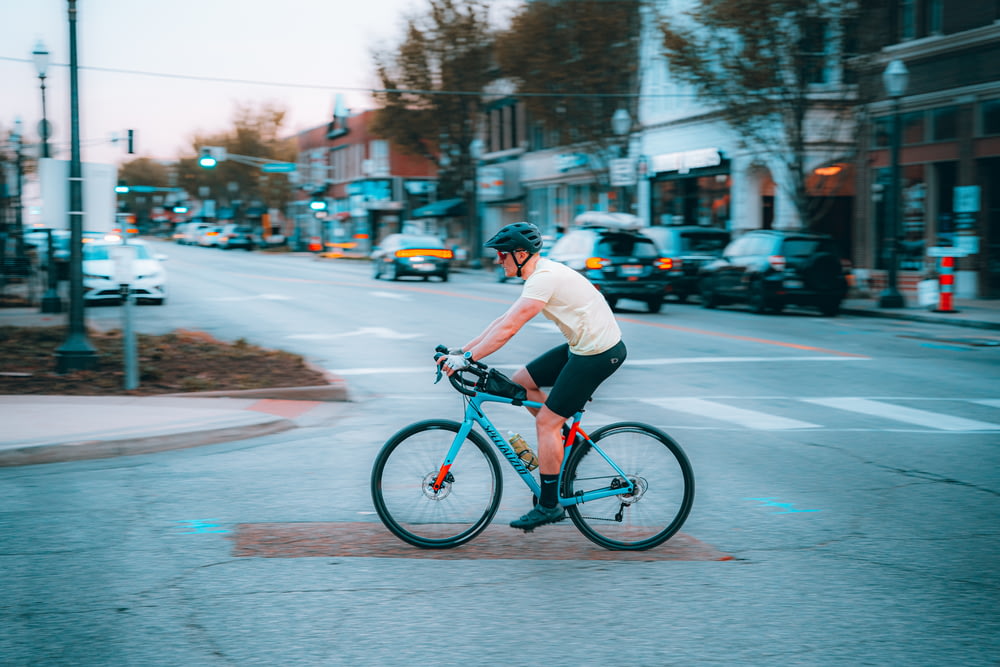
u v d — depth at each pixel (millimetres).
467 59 48250
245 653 4250
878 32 26359
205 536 6047
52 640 4395
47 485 7383
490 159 58188
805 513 6648
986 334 18781
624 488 5797
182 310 23812
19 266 32000
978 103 25828
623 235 23516
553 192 51531
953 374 13555
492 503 5871
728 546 5906
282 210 96938
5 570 5375
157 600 4914
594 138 38062
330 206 82812
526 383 5859
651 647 4336
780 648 4328
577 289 5559
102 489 7254
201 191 117688
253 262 55062
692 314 23422
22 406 10328
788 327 19969
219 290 30891
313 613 4738
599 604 4883
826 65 26156
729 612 4777
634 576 5332
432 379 13328
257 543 5902
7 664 4129
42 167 12398
